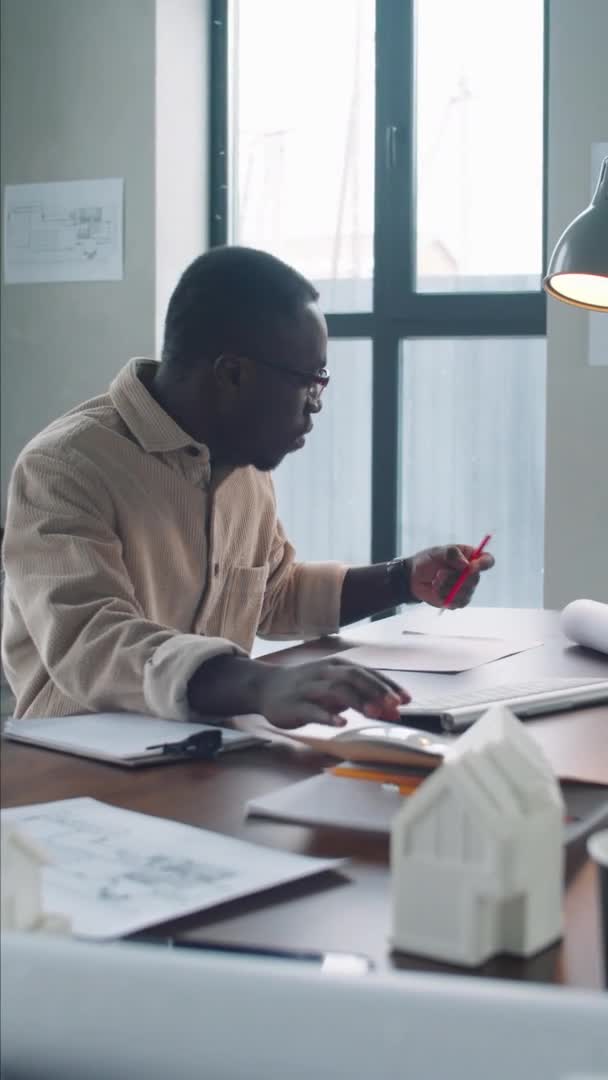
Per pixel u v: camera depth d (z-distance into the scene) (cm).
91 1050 24
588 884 61
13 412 338
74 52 326
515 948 49
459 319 324
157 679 100
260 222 349
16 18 330
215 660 100
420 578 167
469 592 167
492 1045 22
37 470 130
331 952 51
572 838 66
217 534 148
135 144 323
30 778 84
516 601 331
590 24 280
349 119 338
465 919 48
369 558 340
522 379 326
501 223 323
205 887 58
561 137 284
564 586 289
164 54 323
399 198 327
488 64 321
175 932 54
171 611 144
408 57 325
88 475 132
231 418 139
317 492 346
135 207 324
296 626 170
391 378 331
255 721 104
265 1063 23
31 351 336
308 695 89
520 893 48
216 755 91
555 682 117
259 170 347
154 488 139
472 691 112
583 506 287
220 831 71
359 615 168
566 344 286
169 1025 24
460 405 331
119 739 95
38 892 43
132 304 326
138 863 62
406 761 76
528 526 328
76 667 110
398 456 335
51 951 25
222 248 139
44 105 330
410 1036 23
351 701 86
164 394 141
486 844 47
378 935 53
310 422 142
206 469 144
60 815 72
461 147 325
